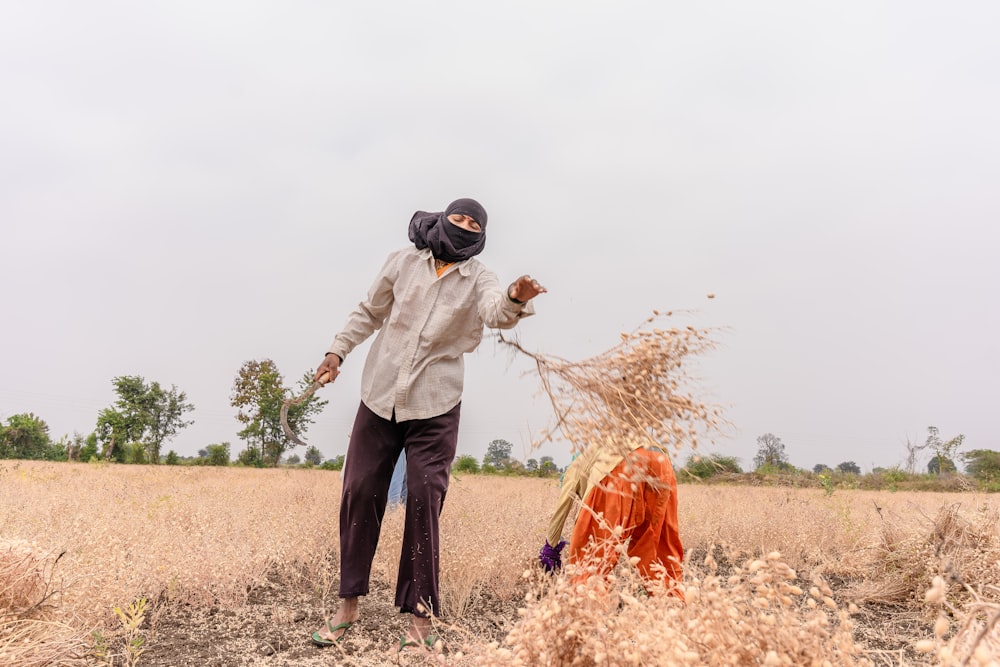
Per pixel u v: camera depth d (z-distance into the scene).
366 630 3.82
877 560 5.21
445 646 3.49
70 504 6.80
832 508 8.66
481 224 3.95
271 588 4.72
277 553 5.05
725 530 6.56
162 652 3.44
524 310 3.39
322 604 4.35
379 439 3.82
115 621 3.65
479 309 3.69
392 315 3.92
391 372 3.81
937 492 20.80
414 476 3.66
